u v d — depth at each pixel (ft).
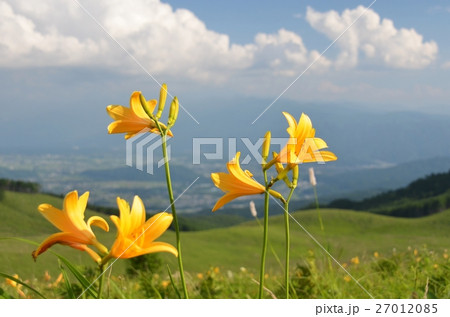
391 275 15.10
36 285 12.33
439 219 170.60
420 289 9.88
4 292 5.25
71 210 4.70
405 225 167.43
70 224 4.69
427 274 12.65
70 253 65.57
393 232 157.17
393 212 257.34
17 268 53.57
